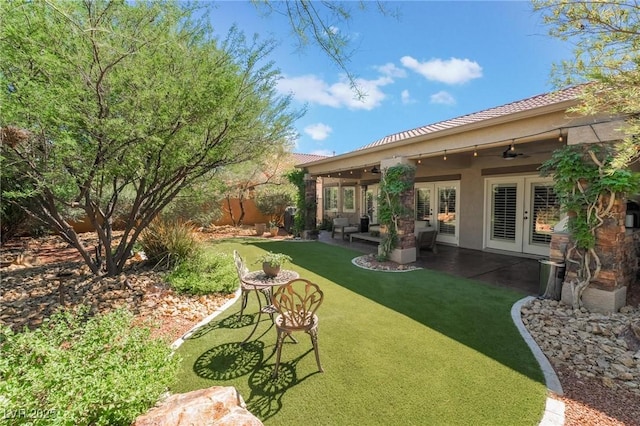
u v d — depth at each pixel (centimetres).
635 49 235
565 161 417
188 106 431
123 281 523
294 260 789
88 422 172
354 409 230
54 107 346
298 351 317
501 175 849
